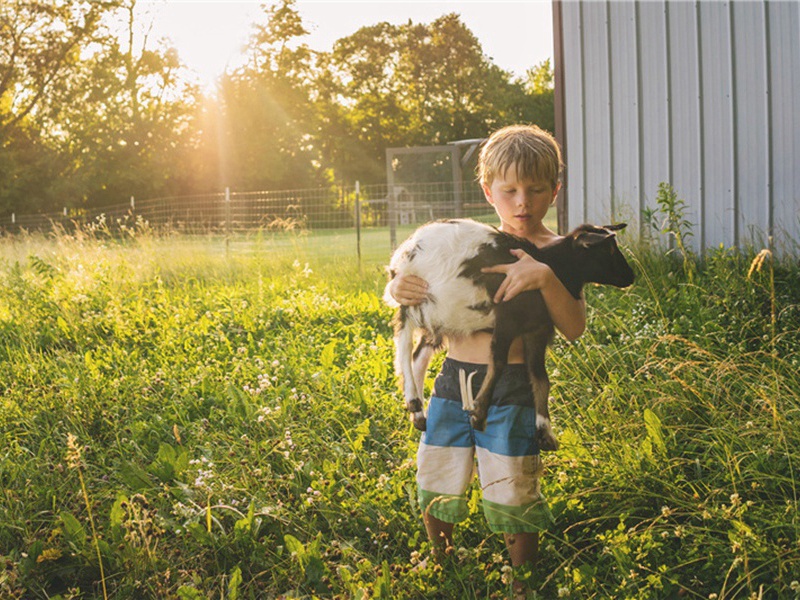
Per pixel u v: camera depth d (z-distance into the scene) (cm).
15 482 439
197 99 4750
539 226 327
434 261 301
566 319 303
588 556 347
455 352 315
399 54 5969
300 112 5141
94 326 793
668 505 372
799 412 407
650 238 938
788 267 799
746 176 950
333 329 752
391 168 2011
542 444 299
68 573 357
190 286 1095
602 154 1080
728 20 947
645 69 1023
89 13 4253
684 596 316
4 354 718
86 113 4341
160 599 337
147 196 4400
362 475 404
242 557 361
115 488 421
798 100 904
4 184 3916
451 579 322
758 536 329
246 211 3512
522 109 5506
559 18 1103
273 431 482
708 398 454
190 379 591
